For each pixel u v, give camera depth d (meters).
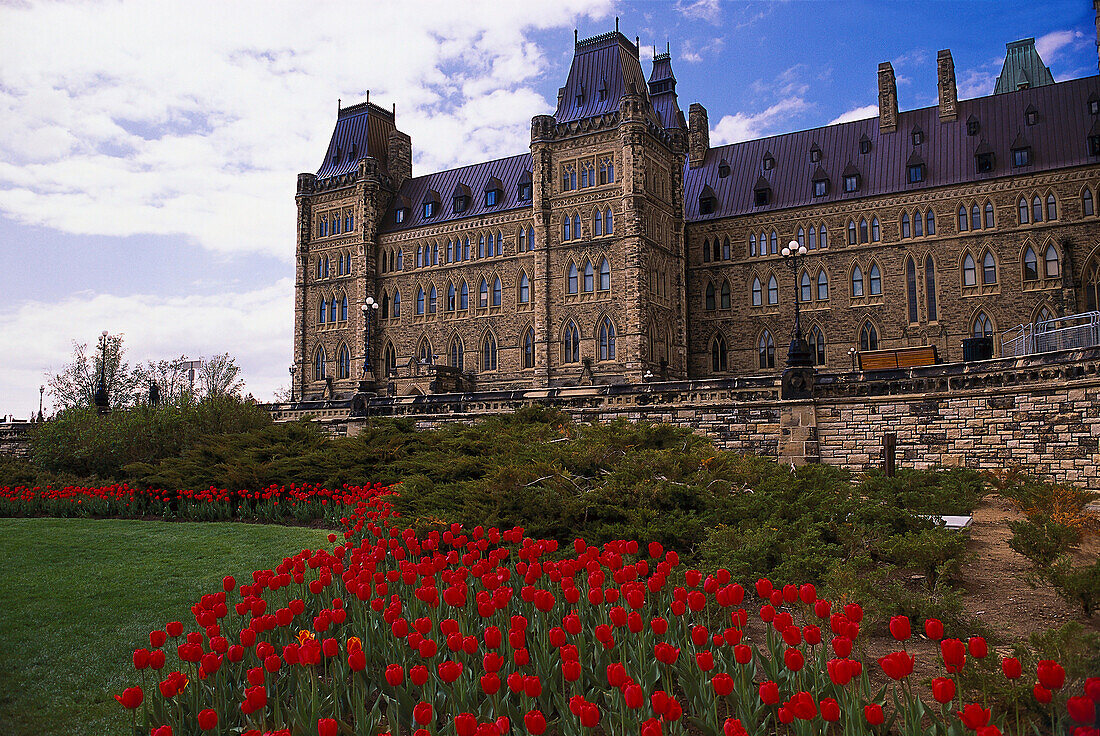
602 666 8.44
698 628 7.20
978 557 13.56
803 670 7.73
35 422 48.56
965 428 29.28
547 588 11.58
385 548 12.07
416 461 25.91
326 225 77.31
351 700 8.12
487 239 69.31
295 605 9.37
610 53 64.81
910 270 62.59
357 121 80.06
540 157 63.22
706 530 14.37
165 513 26.75
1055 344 34.97
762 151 72.81
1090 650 7.00
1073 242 57.03
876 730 7.18
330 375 75.44
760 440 33.06
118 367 69.19
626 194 60.00
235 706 8.17
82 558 18.36
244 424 37.94
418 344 72.12
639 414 35.91
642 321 59.12
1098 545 15.63
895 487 21.19
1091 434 25.56
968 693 8.05
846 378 32.34
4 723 8.91
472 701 7.82
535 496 16.39
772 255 67.88
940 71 64.62
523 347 66.62
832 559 12.68
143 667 7.50
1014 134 60.91
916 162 63.31
